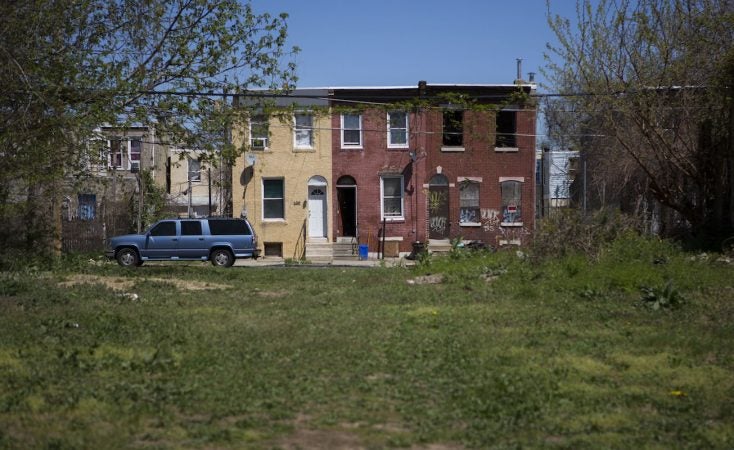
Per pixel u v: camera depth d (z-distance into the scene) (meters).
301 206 38.72
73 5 20.12
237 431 6.62
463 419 7.07
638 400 7.66
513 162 39.44
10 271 21.36
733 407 7.40
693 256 20.78
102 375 8.52
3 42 18.44
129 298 15.41
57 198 24.97
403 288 17.41
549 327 11.68
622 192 32.84
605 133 31.39
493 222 39.28
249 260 36.91
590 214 23.45
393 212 39.25
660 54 24.08
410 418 7.08
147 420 6.98
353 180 39.00
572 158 44.47
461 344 10.34
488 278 18.92
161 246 29.67
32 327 11.38
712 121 25.41
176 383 8.20
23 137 19.28
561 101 38.66
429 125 39.00
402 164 38.97
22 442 6.23
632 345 10.29
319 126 38.59
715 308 13.15
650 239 20.72
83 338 10.59
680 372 8.81
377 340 10.66
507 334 11.10
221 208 43.56
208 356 9.52
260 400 7.60
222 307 14.35
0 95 18.78
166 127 22.55
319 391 7.96
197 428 6.69
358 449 6.24
